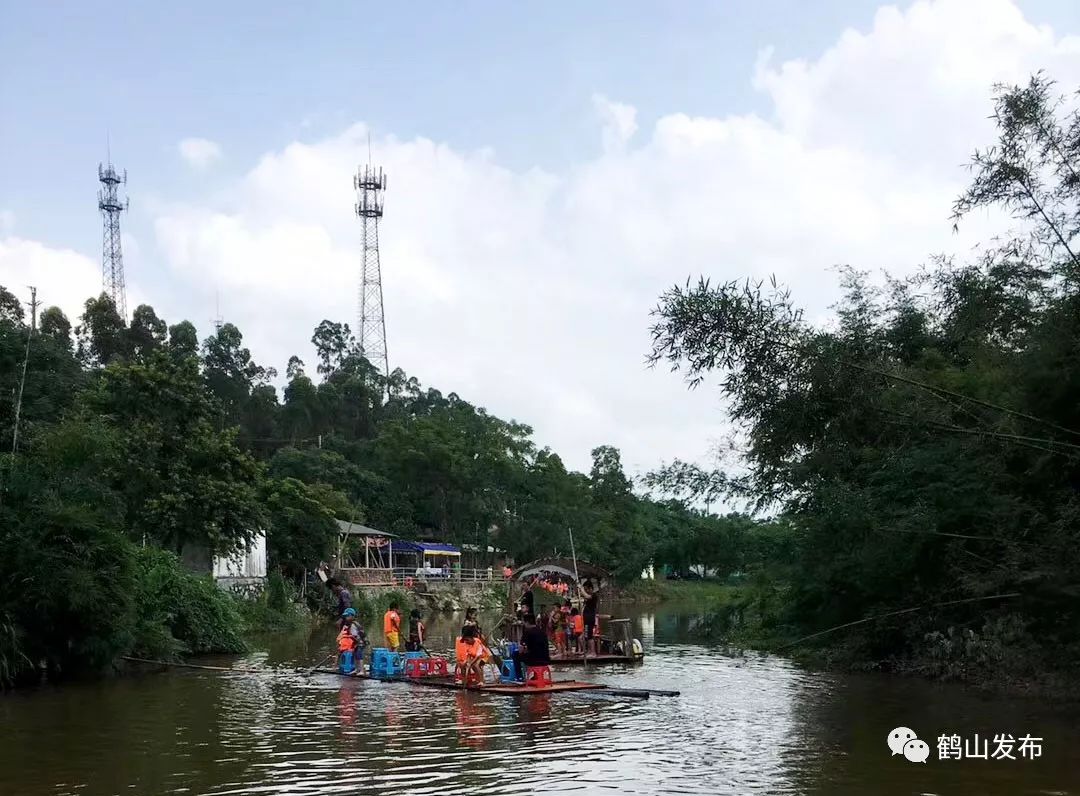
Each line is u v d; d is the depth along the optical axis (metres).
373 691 17.27
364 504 64.50
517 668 18.36
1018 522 16.12
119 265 78.00
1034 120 13.54
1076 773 9.82
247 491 32.06
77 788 9.38
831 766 10.19
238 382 77.38
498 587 62.94
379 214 93.19
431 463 67.50
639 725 13.03
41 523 18.39
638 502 76.56
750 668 20.95
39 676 19.05
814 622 21.94
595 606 24.16
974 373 17.55
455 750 11.23
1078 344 13.52
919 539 17.47
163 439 30.98
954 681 16.95
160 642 21.58
